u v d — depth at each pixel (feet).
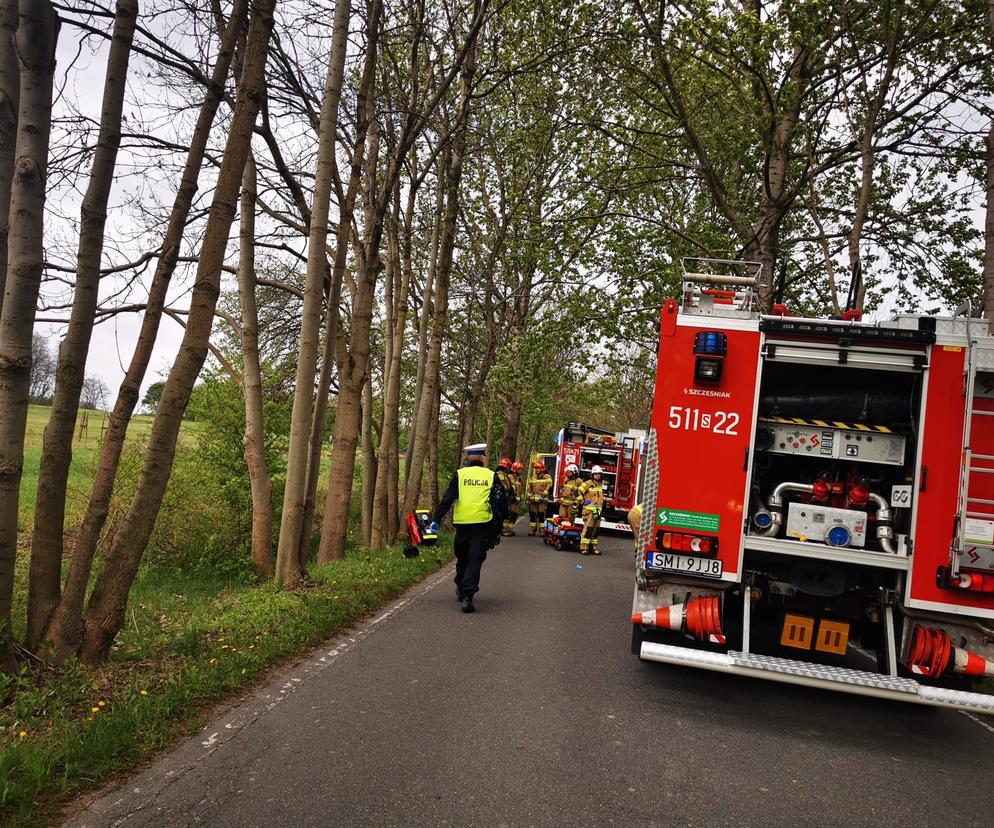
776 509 20.61
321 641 24.84
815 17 42.14
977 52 45.29
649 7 48.37
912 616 19.19
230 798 12.79
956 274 54.60
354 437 45.47
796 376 21.17
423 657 23.12
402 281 58.08
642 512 20.71
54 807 12.24
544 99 58.34
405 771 14.25
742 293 22.11
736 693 21.88
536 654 24.27
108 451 19.83
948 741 19.02
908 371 19.31
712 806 13.64
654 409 20.62
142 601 34.58
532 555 56.75
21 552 44.57
